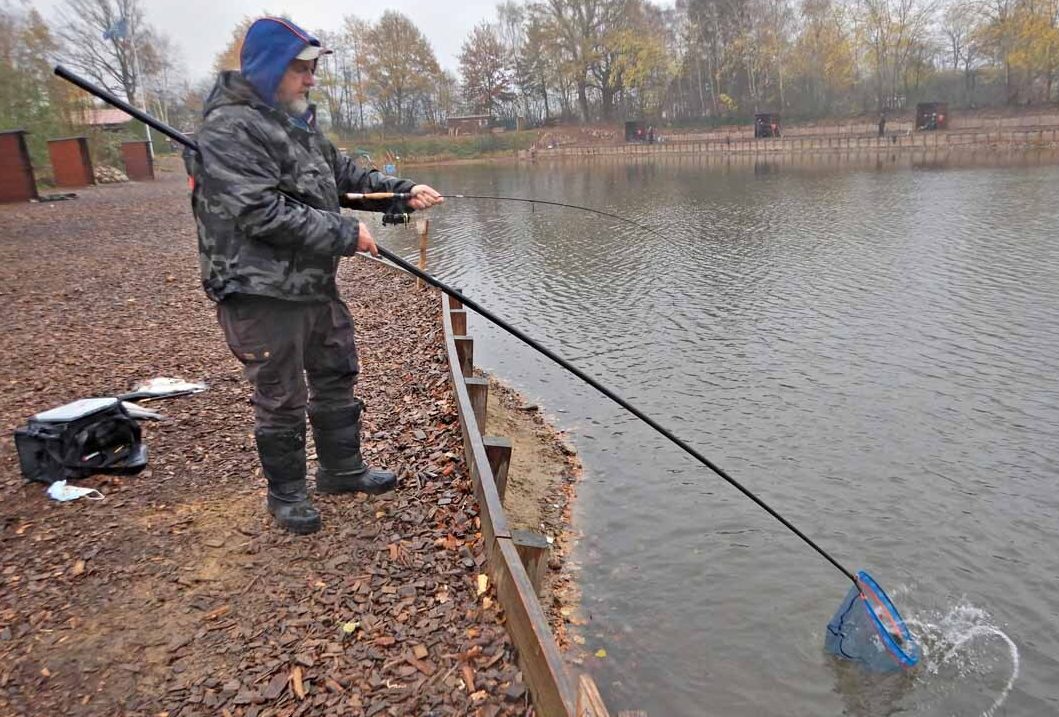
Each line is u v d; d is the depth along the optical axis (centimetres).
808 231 1739
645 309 1130
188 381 618
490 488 370
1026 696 386
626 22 6862
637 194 2820
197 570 340
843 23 6031
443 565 350
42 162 2797
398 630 306
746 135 6050
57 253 1310
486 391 585
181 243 1426
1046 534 512
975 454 622
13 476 429
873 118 5841
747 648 419
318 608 318
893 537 516
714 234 1783
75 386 606
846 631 408
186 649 294
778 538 518
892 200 2216
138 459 439
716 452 647
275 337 333
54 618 309
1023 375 783
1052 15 4938
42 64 2961
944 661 409
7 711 262
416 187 379
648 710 376
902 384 776
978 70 5659
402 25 7169
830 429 680
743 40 6444
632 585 471
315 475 422
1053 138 4325
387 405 586
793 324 1008
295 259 323
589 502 572
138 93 5116
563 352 948
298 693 273
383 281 1165
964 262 1313
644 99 7131
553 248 1717
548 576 478
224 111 304
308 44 312
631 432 694
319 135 343
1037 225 1636
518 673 283
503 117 7969
